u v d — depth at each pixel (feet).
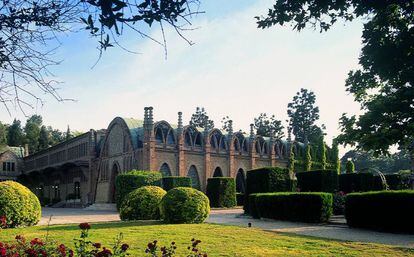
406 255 37.35
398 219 56.90
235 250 40.40
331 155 228.43
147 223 68.18
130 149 168.55
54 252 26.37
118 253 25.21
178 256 36.96
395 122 32.96
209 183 147.84
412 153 37.88
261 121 348.18
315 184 94.48
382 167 267.80
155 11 12.75
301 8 22.72
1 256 23.40
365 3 21.74
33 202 66.33
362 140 35.42
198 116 361.10
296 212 74.79
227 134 194.90
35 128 412.36
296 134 327.06
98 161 195.42
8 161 294.87
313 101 328.29
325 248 41.39
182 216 67.67
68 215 111.55
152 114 161.99
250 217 90.89
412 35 24.81
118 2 12.12
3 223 41.06
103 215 111.04
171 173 167.43
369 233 56.90
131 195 76.43
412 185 110.52
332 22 23.52
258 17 23.47
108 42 13.01
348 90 36.37
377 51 25.99
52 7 12.96
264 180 97.14
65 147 239.09
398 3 22.41
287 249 40.96
